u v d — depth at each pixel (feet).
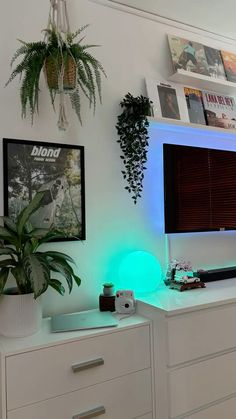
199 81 7.68
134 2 6.93
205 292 6.25
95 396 4.87
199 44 7.97
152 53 7.38
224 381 5.70
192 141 7.85
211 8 7.21
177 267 6.93
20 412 4.33
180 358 5.22
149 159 7.17
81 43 6.45
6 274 4.86
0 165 5.61
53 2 5.40
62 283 6.06
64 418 4.62
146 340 5.38
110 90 6.76
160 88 7.30
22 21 5.94
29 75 5.32
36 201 5.03
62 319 5.50
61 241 6.06
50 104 6.09
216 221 7.75
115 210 6.68
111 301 6.00
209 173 7.68
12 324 4.80
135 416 5.20
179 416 5.19
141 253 6.48
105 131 6.64
